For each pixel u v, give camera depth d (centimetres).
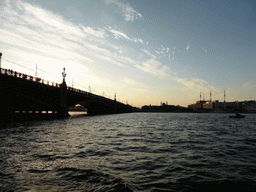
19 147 1071
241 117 8569
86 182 567
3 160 780
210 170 740
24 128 2197
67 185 540
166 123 4131
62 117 4759
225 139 1669
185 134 2031
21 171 652
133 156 956
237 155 1022
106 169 717
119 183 560
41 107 4184
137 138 1631
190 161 878
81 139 1455
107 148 1134
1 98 3088
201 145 1327
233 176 670
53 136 1574
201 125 3594
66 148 1082
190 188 555
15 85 3197
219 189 550
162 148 1191
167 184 584
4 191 482
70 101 5512
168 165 804
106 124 3306
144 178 636
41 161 791
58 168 701
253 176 673
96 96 7388
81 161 816
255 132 2356
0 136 1510
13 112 3419
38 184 542
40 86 3809
